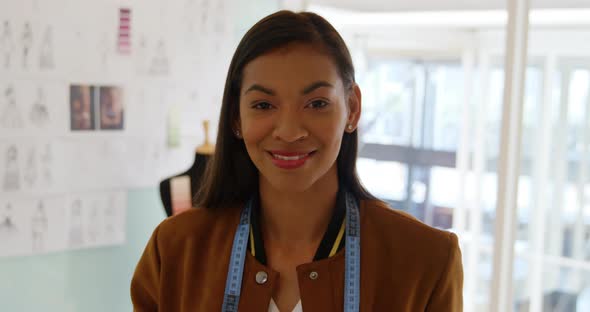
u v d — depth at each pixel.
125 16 2.79
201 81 3.08
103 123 2.78
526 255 3.00
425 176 3.52
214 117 3.14
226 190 1.07
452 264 1.00
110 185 2.84
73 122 2.70
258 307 0.98
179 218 1.10
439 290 1.00
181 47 2.99
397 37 3.29
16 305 2.65
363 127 3.42
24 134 2.58
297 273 0.97
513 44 2.26
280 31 0.88
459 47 3.25
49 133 2.64
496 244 2.38
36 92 2.59
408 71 3.38
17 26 2.51
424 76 3.39
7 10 2.48
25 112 2.57
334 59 0.90
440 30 3.22
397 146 3.50
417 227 1.01
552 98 2.87
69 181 2.72
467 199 3.38
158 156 2.97
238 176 1.06
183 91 3.02
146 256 1.12
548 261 2.94
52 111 2.64
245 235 1.03
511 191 2.36
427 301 1.01
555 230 2.91
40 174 2.64
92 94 2.74
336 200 1.01
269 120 0.89
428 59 3.35
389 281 0.99
